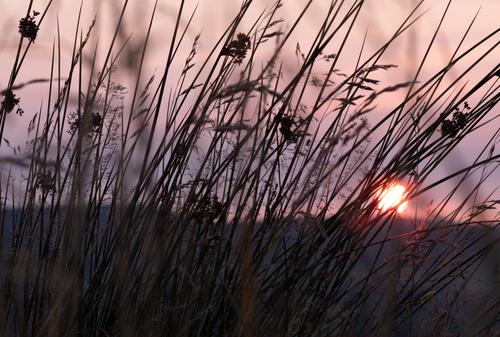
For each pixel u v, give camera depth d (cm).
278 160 177
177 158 179
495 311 175
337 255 179
